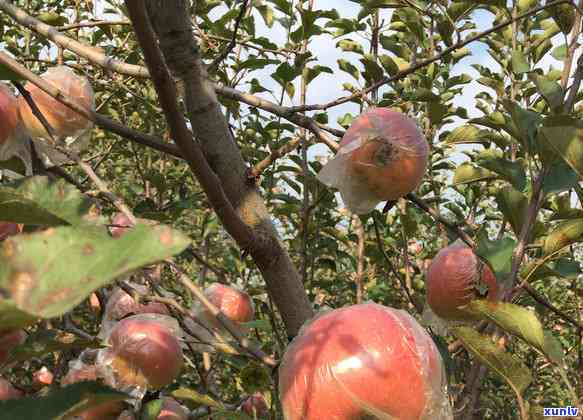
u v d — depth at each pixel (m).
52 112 1.56
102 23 1.96
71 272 0.39
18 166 1.24
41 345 0.88
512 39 3.07
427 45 3.28
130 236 0.39
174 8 1.46
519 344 3.49
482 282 1.78
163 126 3.81
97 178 1.23
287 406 1.02
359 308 1.07
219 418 1.47
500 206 1.69
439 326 1.94
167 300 1.43
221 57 1.73
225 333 2.02
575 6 1.74
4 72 1.01
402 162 1.65
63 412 0.65
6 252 0.40
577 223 1.53
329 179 1.70
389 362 0.96
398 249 3.59
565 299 3.75
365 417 0.97
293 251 3.50
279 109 1.64
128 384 1.42
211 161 1.50
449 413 1.01
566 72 1.89
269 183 3.35
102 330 1.84
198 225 4.11
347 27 3.46
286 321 1.46
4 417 0.63
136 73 1.36
